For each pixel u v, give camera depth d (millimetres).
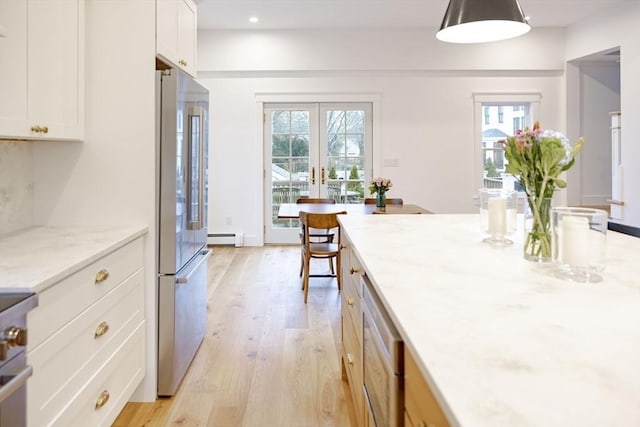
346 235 2066
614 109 6160
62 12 1956
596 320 891
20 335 1158
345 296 2238
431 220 2402
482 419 550
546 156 1354
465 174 6332
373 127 6277
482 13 1905
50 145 2197
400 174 6324
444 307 975
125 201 2217
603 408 569
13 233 2020
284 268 5082
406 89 6246
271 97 6191
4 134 1579
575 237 1205
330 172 6391
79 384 1531
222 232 6336
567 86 6113
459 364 699
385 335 1022
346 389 2365
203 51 6031
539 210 1388
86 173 2209
